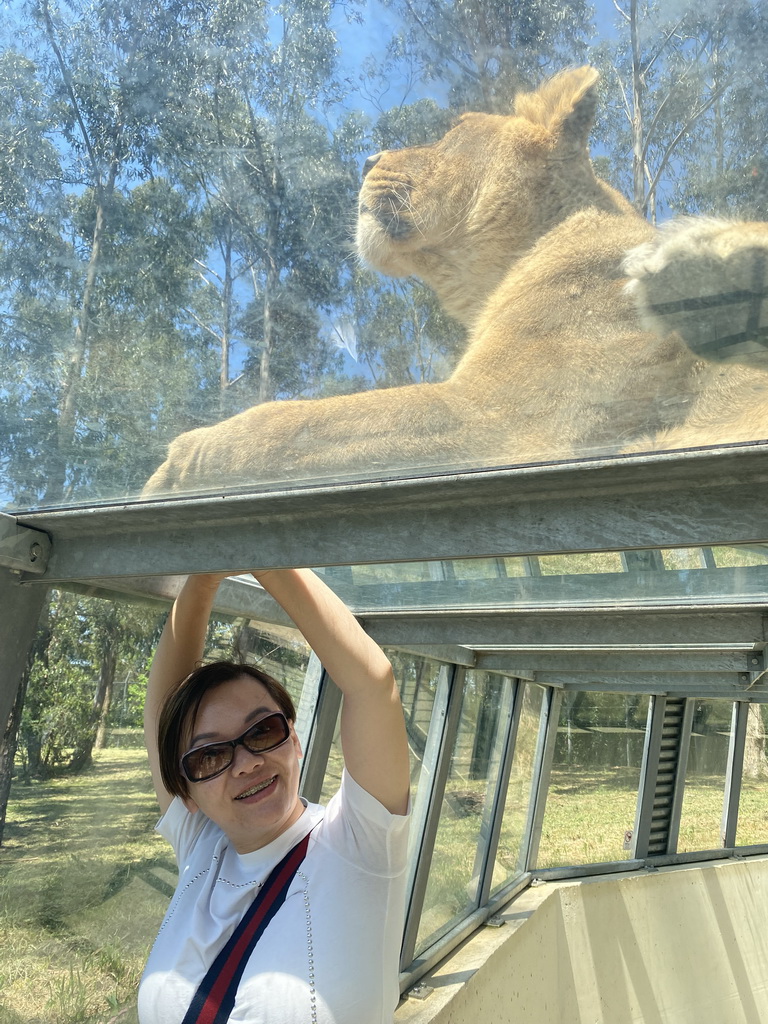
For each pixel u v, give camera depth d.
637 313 1.42
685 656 6.15
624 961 8.53
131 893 3.62
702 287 1.35
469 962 6.33
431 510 2.11
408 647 5.27
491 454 1.82
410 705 5.83
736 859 10.68
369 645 1.85
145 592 3.14
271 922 1.66
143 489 2.20
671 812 10.13
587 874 9.09
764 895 10.32
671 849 10.13
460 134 1.30
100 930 3.44
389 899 1.71
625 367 1.52
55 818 3.14
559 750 9.01
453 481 1.92
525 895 8.12
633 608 4.17
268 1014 1.54
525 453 1.79
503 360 1.54
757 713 10.85
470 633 4.77
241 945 1.65
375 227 1.38
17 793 2.96
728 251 1.29
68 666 3.09
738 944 9.75
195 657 2.28
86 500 2.30
